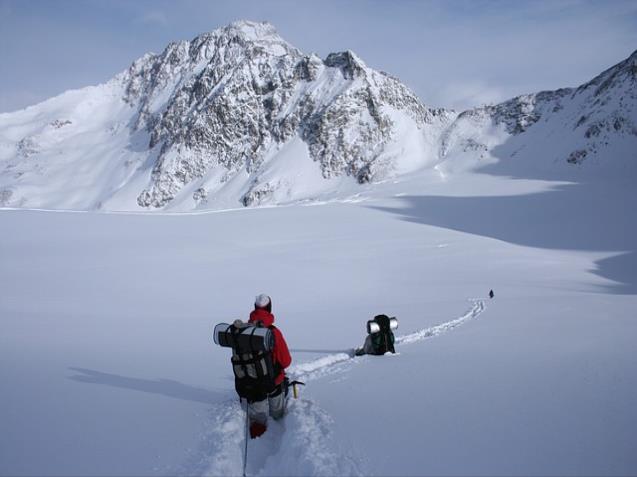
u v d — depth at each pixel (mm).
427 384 5961
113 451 4156
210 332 14969
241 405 5344
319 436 4246
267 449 4645
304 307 24531
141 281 34844
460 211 89500
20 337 13633
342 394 5742
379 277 39031
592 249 57375
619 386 5246
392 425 4496
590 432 4039
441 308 20000
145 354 10133
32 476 3645
